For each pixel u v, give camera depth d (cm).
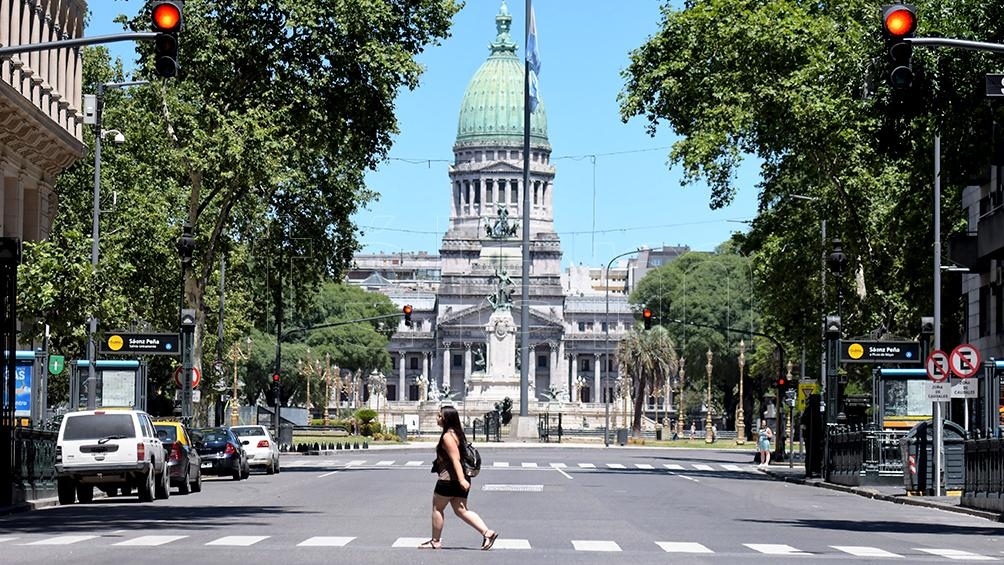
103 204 8231
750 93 7356
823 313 8281
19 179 6475
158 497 4462
